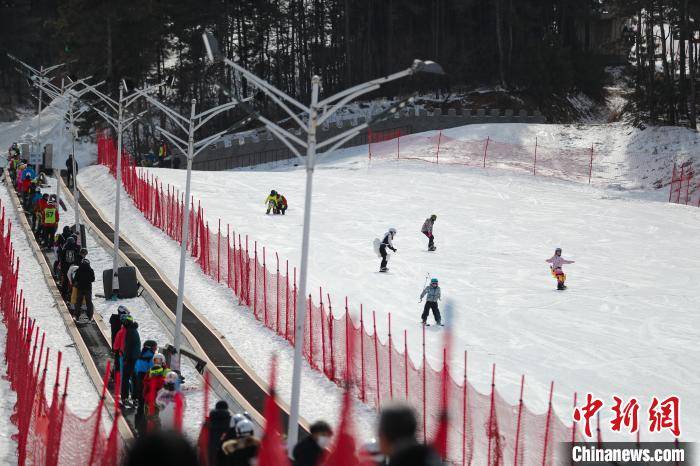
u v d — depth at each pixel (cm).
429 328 6781
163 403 4122
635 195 15100
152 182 13162
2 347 6012
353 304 7469
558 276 8212
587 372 5803
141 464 1113
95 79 18762
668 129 17550
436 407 4428
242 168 18775
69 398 5006
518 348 6319
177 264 8850
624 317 7300
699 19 19638
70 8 18900
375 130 19662
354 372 5362
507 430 4078
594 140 17775
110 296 7481
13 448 4269
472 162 16412
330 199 12912
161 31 19800
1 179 13125
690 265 9606
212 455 3347
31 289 7706
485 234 10906
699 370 5909
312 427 2508
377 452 2333
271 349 6241
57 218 9094
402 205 12625
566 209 12950
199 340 6269
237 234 10219
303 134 19075
